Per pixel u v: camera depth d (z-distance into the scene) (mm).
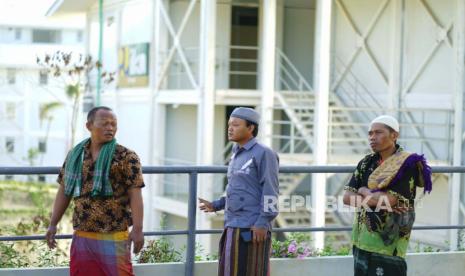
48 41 55031
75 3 34062
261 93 25594
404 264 7492
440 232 21750
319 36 21859
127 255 7414
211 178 24688
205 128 24656
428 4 22891
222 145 28328
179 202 26953
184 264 8789
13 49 54500
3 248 9844
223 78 27875
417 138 23094
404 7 23766
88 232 7305
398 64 23828
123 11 31469
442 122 22188
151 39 28734
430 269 9672
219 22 27766
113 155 7246
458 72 21234
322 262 9305
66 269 8391
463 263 9812
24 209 32844
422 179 7371
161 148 28609
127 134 31047
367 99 25203
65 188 7422
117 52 31984
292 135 23609
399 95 23844
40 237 8086
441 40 22266
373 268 7473
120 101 31688
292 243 9516
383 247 7422
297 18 29125
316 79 21969
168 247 9820
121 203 7324
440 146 22375
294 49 29094
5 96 54719
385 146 7422
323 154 21844
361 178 7637
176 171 8453
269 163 7547
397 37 23859
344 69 26266
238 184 7648
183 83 27984
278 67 27625
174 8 28312
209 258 10086
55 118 54938
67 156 7473
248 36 29375
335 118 25469
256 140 7691
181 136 29031
